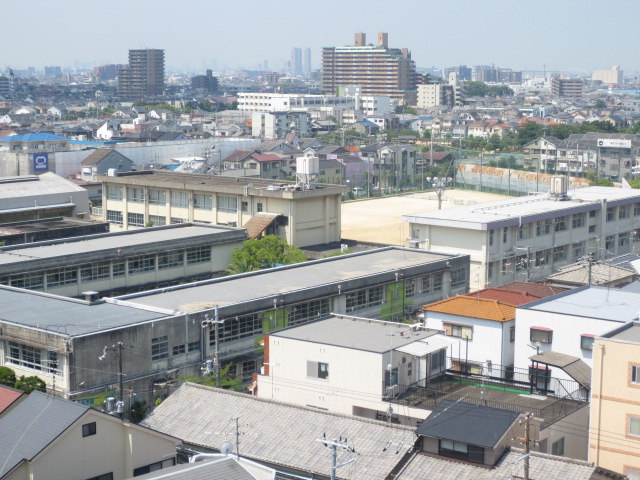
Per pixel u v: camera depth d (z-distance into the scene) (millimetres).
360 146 180125
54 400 35156
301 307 57656
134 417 46281
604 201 88000
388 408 40250
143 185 95750
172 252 71562
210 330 51812
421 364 43250
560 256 84062
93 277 66625
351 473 33969
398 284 64500
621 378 36375
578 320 45250
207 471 29328
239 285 59656
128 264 68750
